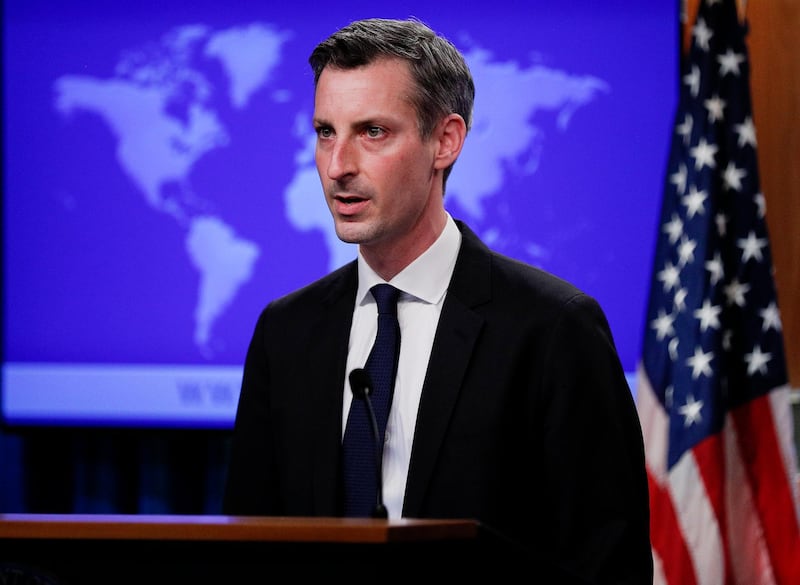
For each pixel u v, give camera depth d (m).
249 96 14.83
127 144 14.99
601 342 6.48
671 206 13.70
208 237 14.83
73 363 14.92
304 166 14.75
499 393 6.30
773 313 13.49
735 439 13.33
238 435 7.12
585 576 5.97
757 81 14.47
